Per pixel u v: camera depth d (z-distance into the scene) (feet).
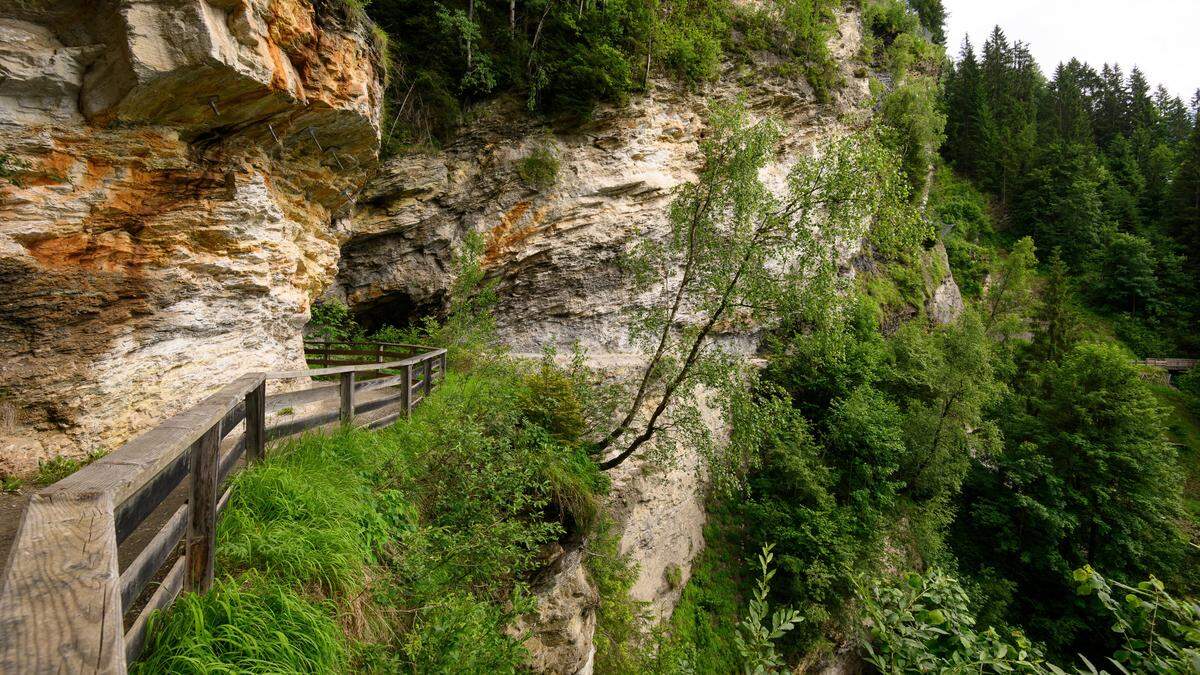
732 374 36.04
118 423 21.06
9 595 3.71
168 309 23.56
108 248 21.22
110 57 19.81
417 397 29.19
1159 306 159.63
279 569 10.64
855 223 33.63
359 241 53.62
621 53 62.13
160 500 7.01
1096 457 71.36
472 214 58.80
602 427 41.98
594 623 30.78
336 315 52.03
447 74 56.08
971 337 73.00
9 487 16.80
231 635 8.05
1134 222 193.26
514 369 45.27
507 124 59.57
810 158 34.42
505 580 19.62
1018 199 195.11
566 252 64.13
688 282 38.22
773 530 56.65
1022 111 224.33
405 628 12.69
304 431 16.61
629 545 44.91
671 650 35.99
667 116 69.56
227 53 21.85
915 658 8.50
